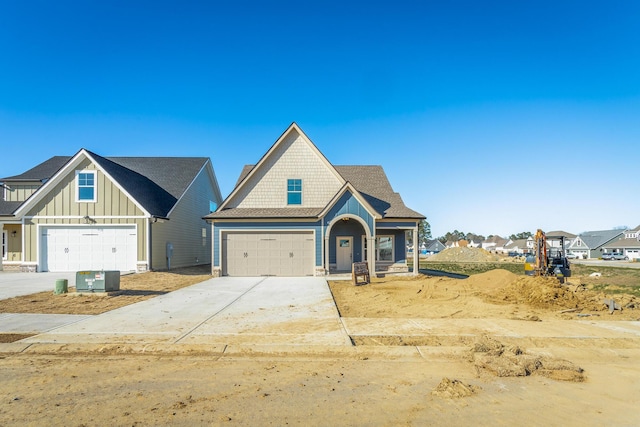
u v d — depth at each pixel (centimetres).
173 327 902
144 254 2245
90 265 2248
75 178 2272
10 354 717
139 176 2698
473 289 1576
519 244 12038
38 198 2262
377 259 2266
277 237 2142
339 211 2112
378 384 576
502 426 445
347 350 743
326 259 2105
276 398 520
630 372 643
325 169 2270
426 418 462
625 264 5138
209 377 599
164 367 646
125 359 690
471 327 920
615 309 1171
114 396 521
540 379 603
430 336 838
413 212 2253
